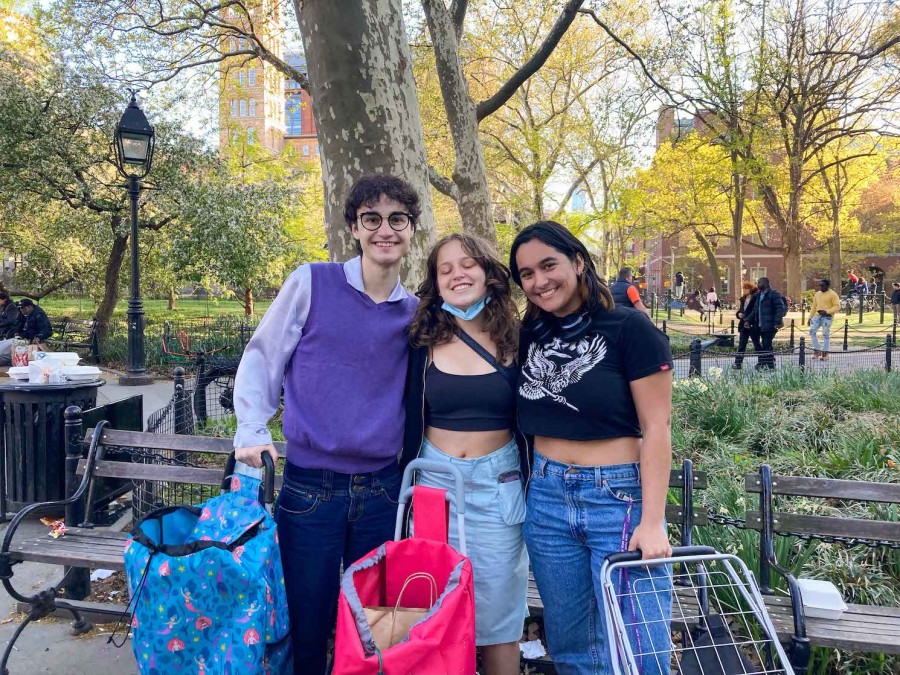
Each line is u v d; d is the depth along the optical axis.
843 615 2.71
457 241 2.33
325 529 2.32
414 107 4.52
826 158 29.48
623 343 2.07
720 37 16.70
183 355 11.80
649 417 2.04
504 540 2.34
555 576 2.23
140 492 4.05
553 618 2.30
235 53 11.80
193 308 34.22
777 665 2.66
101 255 18.02
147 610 2.06
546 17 18.48
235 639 2.04
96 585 3.79
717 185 24.72
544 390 2.16
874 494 2.85
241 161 21.70
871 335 19.38
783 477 2.94
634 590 2.05
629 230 27.20
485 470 2.33
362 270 2.40
